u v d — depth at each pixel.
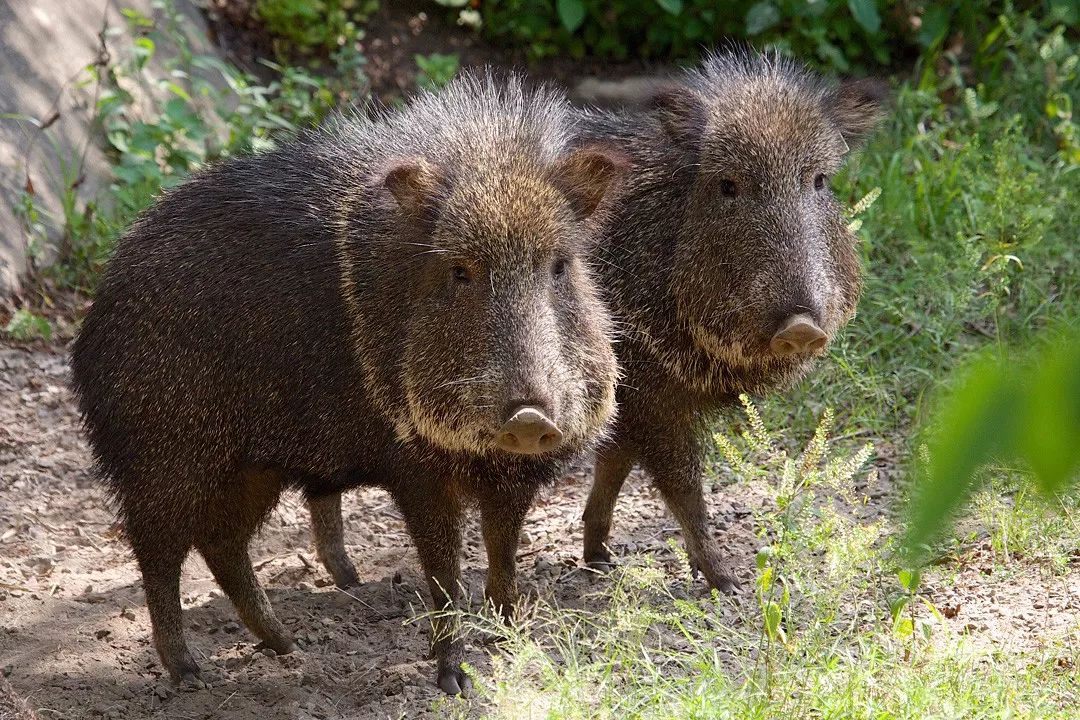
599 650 10.54
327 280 10.45
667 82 12.36
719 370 11.85
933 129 21.17
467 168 9.82
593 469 15.34
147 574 10.86
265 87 23.78
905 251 18.23
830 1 23.25
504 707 8.30
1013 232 17.66
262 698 10.51
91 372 10.95
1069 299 15.78
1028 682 8.56
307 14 24.14
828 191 11.82
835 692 8.26
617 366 10.74
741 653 9.36
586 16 24.62
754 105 11.65
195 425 10.60
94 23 22.17
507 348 9.05
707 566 11.92
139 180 19.86
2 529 13.95
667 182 11.87
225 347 10.52
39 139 19.95
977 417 1.90
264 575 13.23
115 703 10.45
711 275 11.43
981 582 10.92
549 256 9.44
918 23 23.91
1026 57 22.14
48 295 18.59
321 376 10.41
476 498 10.61
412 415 9.73
